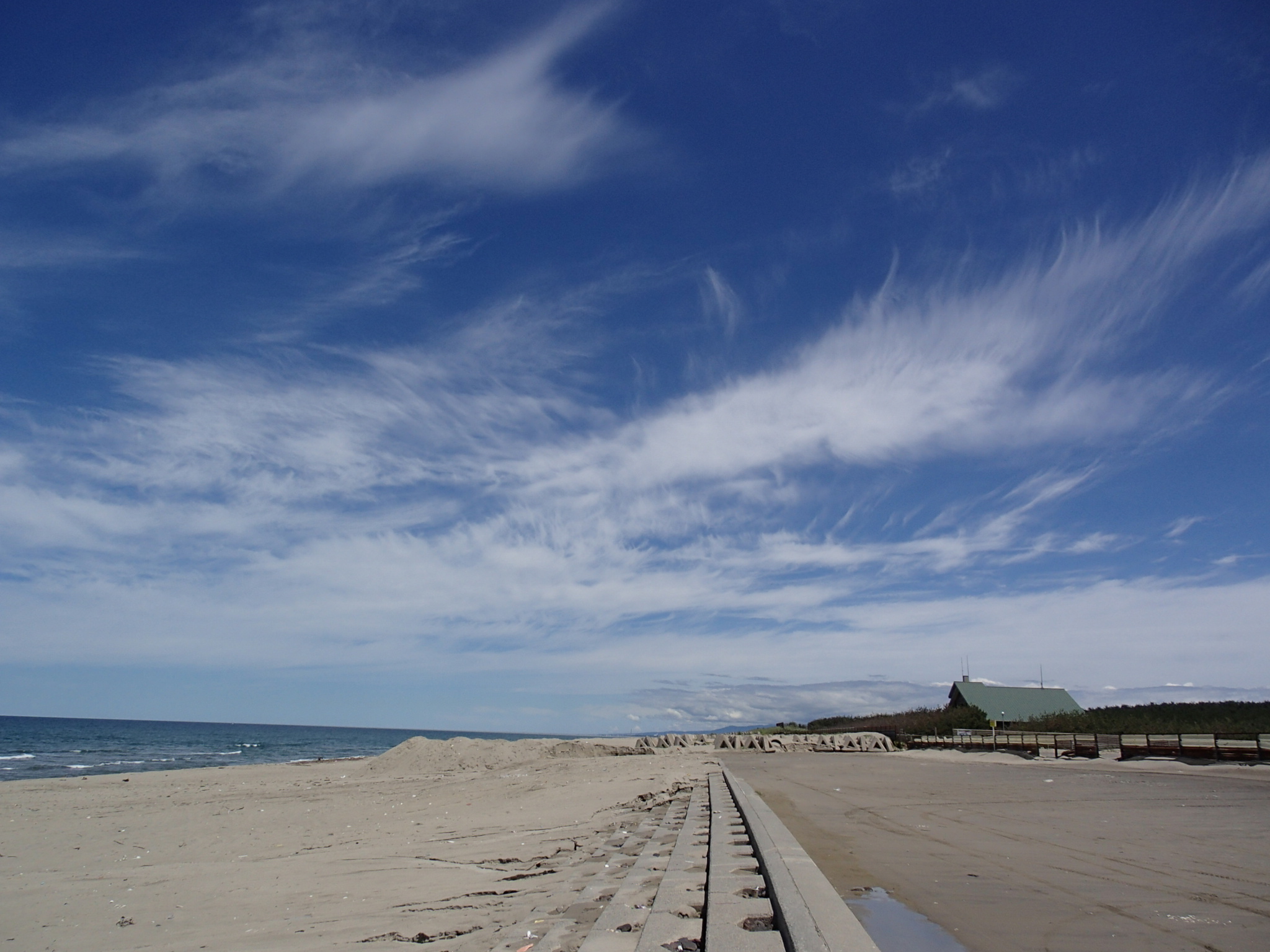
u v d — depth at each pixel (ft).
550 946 18.61
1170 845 30.37
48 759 184.96
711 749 171.42
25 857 49.57
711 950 14.14
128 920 32.27
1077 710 176.96
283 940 26.96
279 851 49.06
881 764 108.37
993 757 123.34
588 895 24.47
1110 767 93.86
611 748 149.89
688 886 21.58
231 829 58.75
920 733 187.32
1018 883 22.85
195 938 28.71
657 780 77.15
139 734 462.60
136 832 58.29
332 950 24.95
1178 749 95.91
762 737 174.60
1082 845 30.48
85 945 29.22
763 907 17.58
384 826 57.41
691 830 34.09
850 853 28.43
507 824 53.98
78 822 62.95
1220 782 66.69
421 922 27.53
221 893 36.22
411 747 131.34
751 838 28.35
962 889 21.95
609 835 41.42
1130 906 19.84
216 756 229.86
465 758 126.93
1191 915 18.81
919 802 48.93
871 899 20.71
